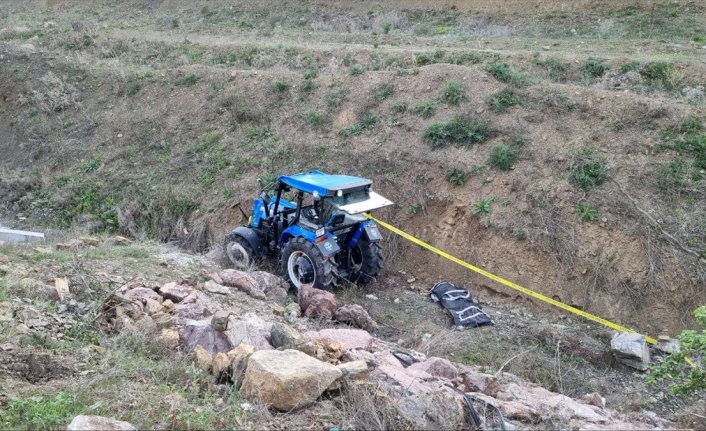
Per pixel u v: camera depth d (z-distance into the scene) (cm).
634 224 947
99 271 831
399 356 686
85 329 651
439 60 1570
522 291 980
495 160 1114
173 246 1301
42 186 1589
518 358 786
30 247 979
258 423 479
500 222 1042
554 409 566
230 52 1998
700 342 606
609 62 1413
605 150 1065
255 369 514
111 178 1526
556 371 771
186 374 559
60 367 553
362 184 931
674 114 1091
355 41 2019
